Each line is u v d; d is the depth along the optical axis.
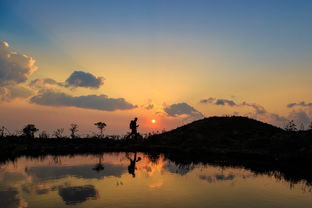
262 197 19.02
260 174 27.38
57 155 43.00
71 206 16.38
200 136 58.09
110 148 54.72
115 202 17.22
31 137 59.28
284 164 33.88
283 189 21.33
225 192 20.22
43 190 20.00
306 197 19.12
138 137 66.31
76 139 61.22
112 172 27.67
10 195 18.58
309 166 31.97
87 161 36.00
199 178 25.20
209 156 42.59
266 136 51.88
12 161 35.38
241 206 16.95
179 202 17.50
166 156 43.22
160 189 20.78
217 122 66.44
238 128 61.50
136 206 16.53
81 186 21.31
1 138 52.66
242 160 37.53
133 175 26.27
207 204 17.23
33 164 32.62
